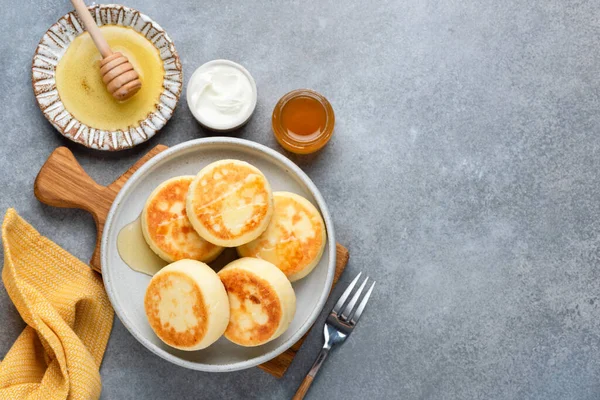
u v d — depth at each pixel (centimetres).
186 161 74
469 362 80
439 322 80
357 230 79
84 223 79
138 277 74
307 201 73
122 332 79
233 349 74
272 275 70
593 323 80
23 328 78
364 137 80
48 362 76
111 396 79
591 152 80
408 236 80
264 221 70
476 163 80
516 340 80
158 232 72
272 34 80
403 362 79
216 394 79
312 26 80
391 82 80
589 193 80
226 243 70
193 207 70
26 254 74
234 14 79
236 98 76
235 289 70
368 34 80
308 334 79
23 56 79
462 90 80
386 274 79
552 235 80
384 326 79
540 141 80
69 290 75
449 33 80
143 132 77
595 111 80
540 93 80
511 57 80
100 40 74
